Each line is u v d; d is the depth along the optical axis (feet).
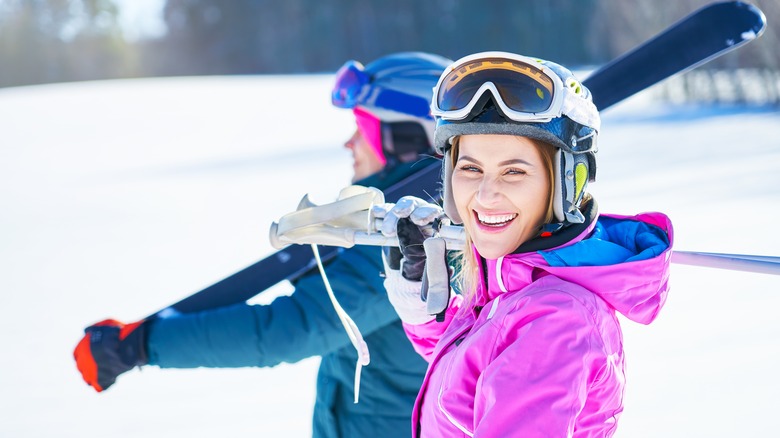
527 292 5.11
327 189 36.04
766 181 24.98
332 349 7.36
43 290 22.62
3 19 238.07
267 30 221.87
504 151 5.04
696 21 8.28
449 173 5.45
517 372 4.79
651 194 25.40
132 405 13.76
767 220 20.25
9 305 21.26
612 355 5.03
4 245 29.76
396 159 8.55
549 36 176.65
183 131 65.82
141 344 7.14
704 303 15.14
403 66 8.48
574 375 4.75
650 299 5.13
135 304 20.62
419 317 6.31
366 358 6.27
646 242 5.31
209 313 7.27
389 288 6.42
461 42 192.44
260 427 12.46
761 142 33.37
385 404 7.73
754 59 50.62
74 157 56.03
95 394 14.40
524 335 4.88
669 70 8.27
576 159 5.13
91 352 7.13
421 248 6.03
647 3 67.77
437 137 5.37
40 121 77.46
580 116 5.05
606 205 24.63
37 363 16.42
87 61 242.78
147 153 55.77
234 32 227.81
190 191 39.11
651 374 12.49
